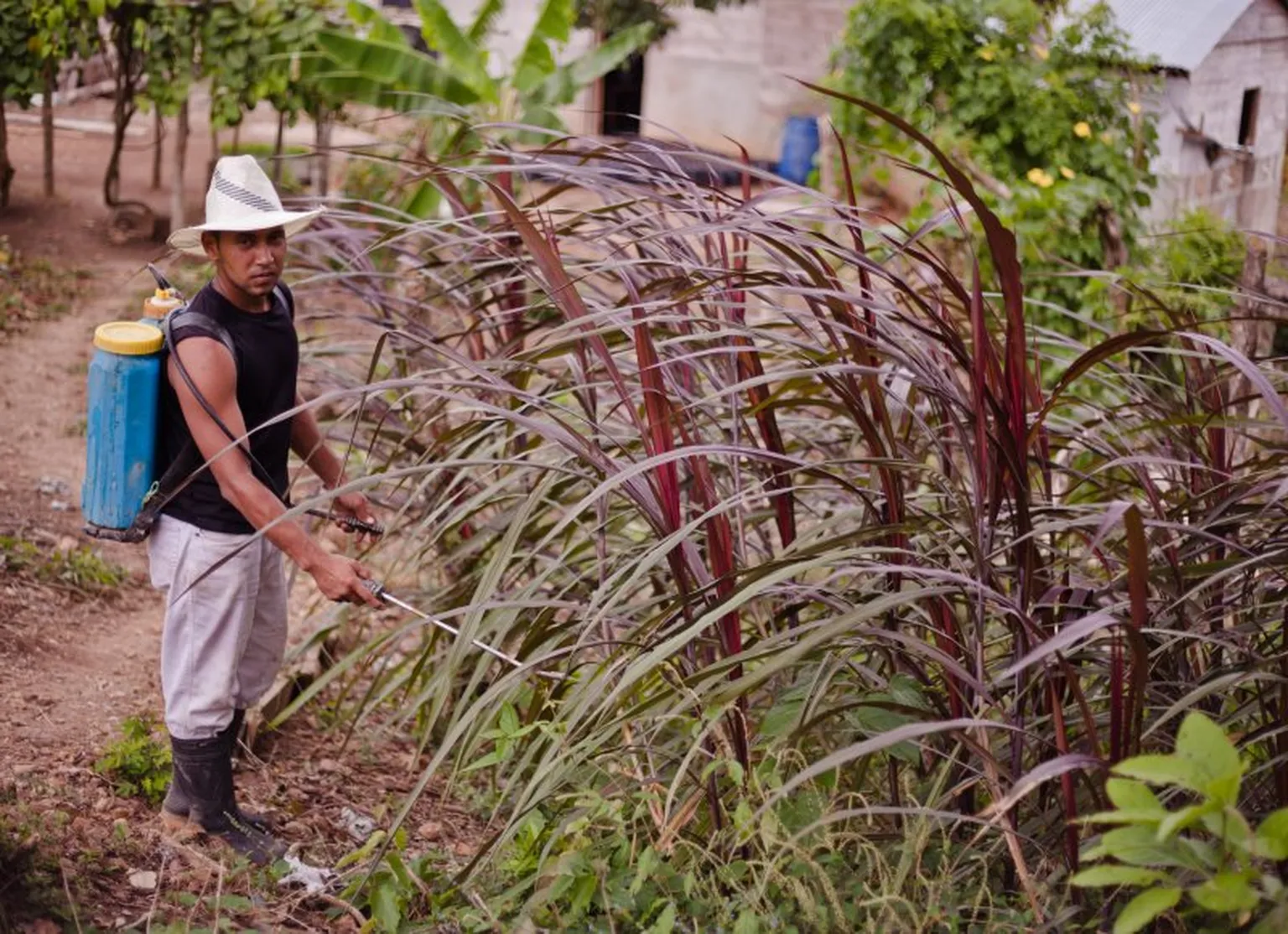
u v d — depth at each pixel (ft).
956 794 9.83
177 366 11.11
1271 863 9.09
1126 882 7.19
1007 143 31.45
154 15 39.34
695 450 9.05
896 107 32.17
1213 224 29.22
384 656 15.57
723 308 10.89
